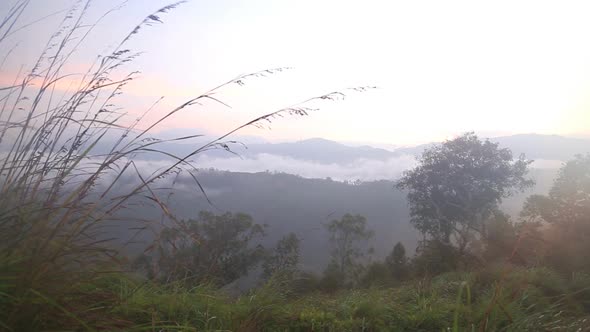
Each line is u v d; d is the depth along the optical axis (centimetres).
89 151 240
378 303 512
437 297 542
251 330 383
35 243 219
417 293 566
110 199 232
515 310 393
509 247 329
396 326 466
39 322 214
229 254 2177
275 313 438
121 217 233
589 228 1834
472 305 433
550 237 1032
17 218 223
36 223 221
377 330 457
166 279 384
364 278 1611
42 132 246
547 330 380
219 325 371
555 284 582
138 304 344
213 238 2292
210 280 428
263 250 2095
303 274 610
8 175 236
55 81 262
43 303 210
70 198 225
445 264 977
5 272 213
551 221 2164
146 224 235
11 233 223
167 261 283
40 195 234
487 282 531
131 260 246
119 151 238
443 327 451
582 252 825
